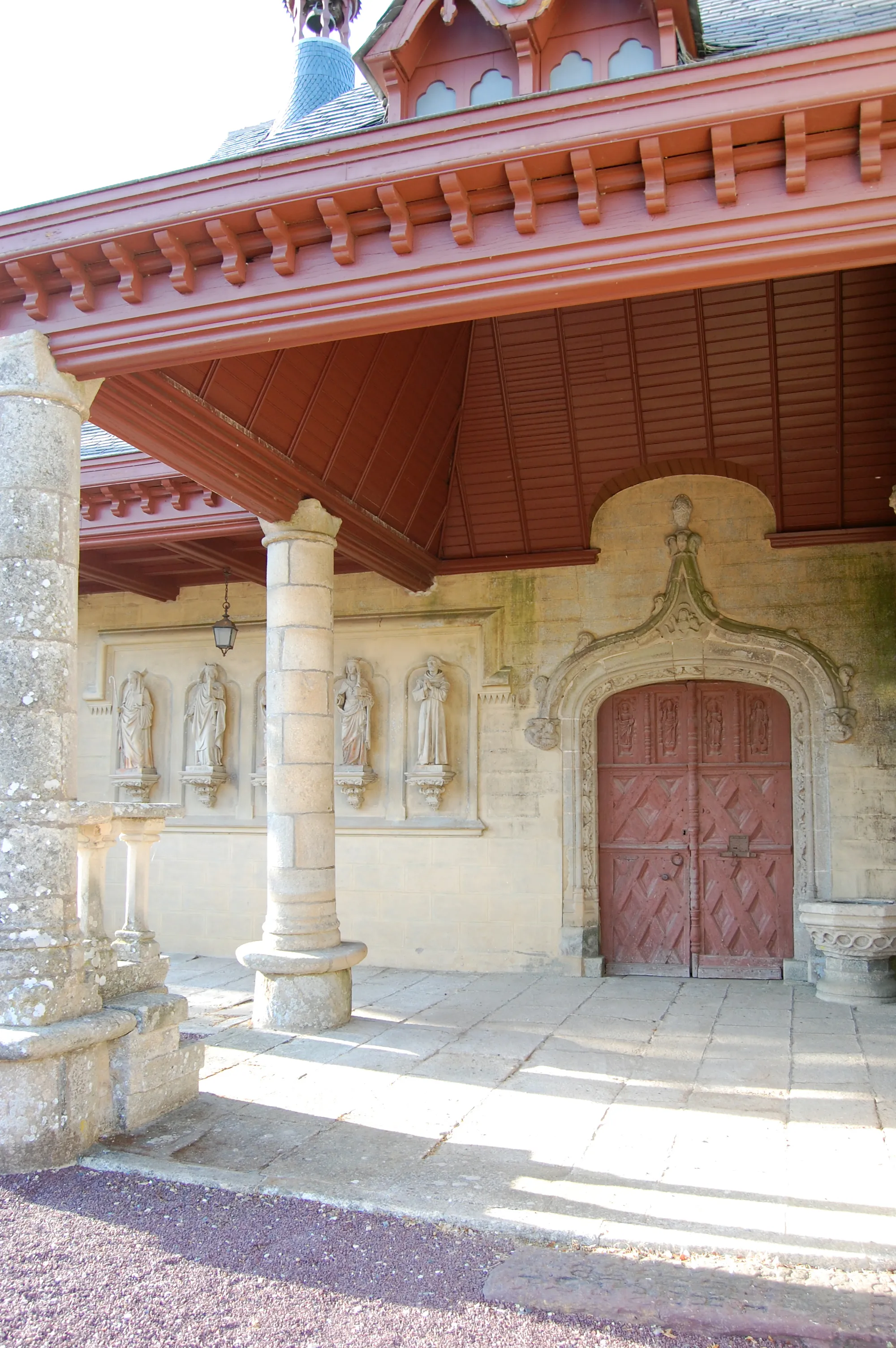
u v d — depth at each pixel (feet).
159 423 21.66
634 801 35.42
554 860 35.04
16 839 17.17
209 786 39.60
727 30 26.18
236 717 40.29
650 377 30.91
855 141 14.82
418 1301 12.21
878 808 31.91
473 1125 18.47
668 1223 14.07
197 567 38.65
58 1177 15.96
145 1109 18.43
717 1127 18.34
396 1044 24.50
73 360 18.94
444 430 32.63
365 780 36.86
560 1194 15.16
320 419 26.37
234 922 39.14
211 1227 14.19
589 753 35.35
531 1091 20.63
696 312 28.96
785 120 14.51
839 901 31.94
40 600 17.99
